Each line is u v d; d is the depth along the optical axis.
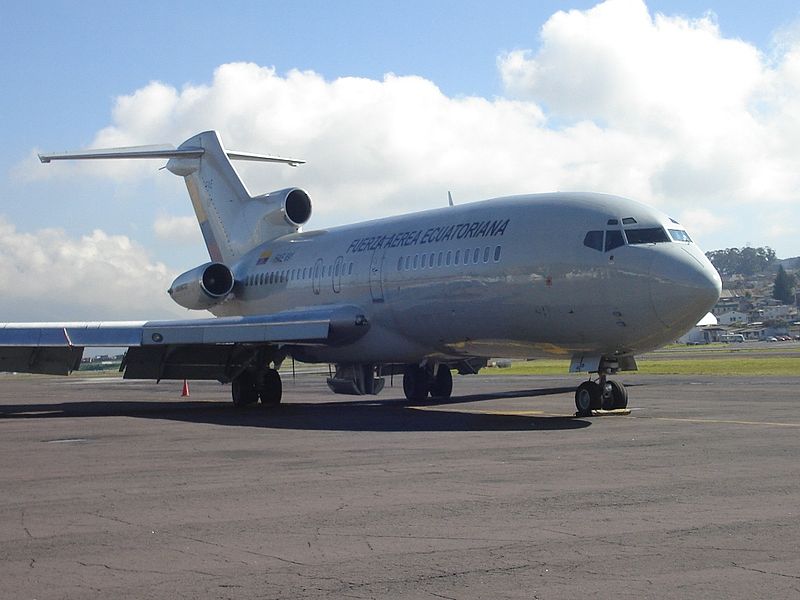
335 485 11.36
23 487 11.75
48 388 49.03
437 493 10.63
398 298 24.98
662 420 19.12
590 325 20.16
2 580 7.23
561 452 14.11
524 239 21.34
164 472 12.85
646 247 19.53
